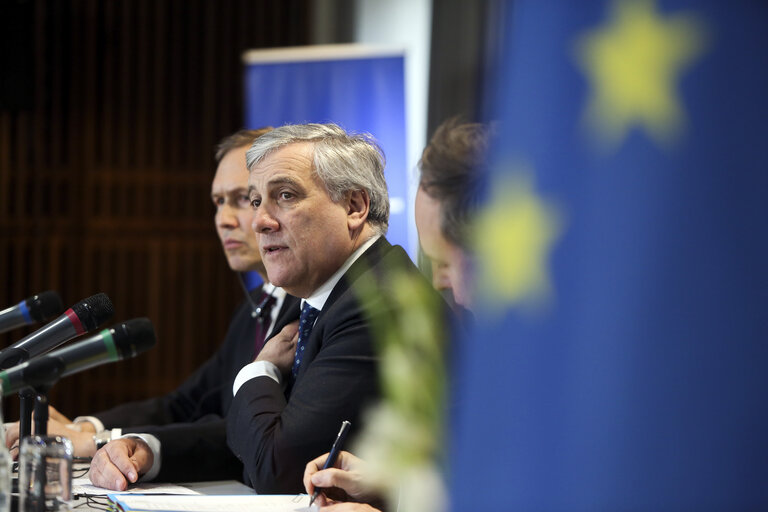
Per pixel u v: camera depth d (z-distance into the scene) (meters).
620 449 0.79
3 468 2.72
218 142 12.47
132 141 12.49
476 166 3.40
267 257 4.14
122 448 4.16
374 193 4.19
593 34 0.81
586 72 0.81
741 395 0.78
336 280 4.13
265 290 5.83
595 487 0.80
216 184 6.07
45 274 12.40
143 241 12.48
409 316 1.36
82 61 12.45
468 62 9.76
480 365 0.85
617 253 0.80
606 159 0.81
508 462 0.83
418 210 3.59
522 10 0.84
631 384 0.79
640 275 0.79
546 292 0.82
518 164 0.83
